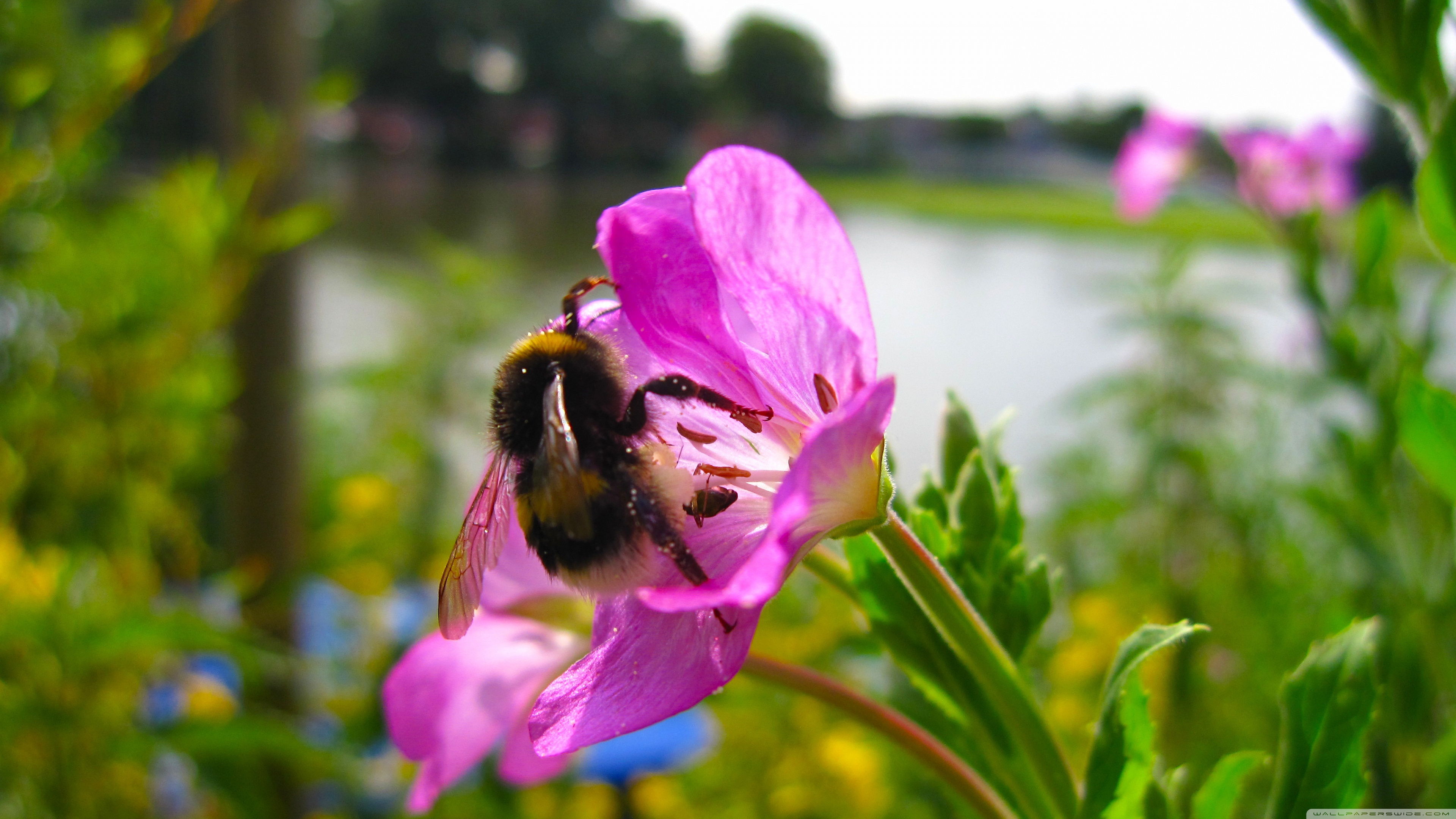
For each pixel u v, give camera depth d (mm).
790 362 56
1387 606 107
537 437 66
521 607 78
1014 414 69
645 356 66
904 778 135
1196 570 192
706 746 168
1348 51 63
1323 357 129
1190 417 208
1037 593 63
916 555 55
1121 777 55
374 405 230
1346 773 55
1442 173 61
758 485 63
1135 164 231
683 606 46
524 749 80
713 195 52
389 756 129
